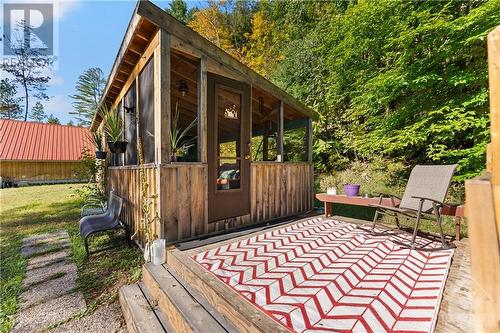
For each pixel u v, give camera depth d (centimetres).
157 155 290
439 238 299
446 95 486
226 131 364
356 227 363
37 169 1368
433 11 479
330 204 451
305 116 517
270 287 181
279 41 1204
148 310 200
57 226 505
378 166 683
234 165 369
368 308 154
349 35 619
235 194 365
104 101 615
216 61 343
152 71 327
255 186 396
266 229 353
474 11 389
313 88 900
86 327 203
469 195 56
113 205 403
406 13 514
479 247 54
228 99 362
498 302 50
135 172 379
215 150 340
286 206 452
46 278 281
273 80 1051
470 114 437
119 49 389
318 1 1031
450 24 415
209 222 329
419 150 623
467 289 177
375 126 633
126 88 468
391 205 337
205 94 327
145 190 319
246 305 158
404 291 175
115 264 311
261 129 570
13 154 1316
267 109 501
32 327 203
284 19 1224
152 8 276
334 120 844
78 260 328
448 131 461
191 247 271
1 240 418
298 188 480
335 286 183
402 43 501
